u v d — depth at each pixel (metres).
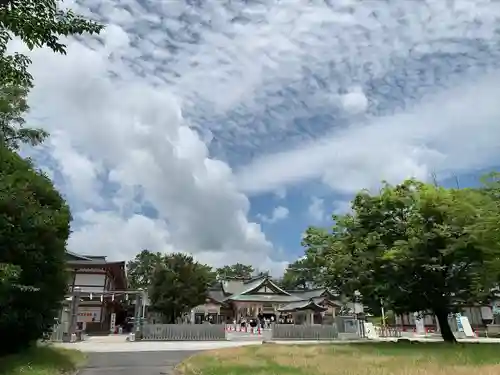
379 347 22.28
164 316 44.06
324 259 32.38
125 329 50.22
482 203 23.52
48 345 21.50
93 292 36.00
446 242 23.97
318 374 12.01
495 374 11.03
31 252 14.39
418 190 26.61
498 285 27.52
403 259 24.20
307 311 53.00
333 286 33.09
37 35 6.40
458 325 41.41
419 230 24.52
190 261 44.31
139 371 14.88
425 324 52.06
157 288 42.25
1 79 7.59
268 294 59.56
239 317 56.97
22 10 6.35
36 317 15.62
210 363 15.23
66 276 17.86
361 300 30.28
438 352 18.97
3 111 13.10
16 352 15.56
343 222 29.39
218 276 81.94
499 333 44.31
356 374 11.74
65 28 6.53
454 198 24.81
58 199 17.03
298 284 79.44
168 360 18.61
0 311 14.06
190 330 35.66
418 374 11.45
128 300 54.72
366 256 26.36
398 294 25.55
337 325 40.66
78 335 33.50
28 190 14.77
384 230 26.58
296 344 26.88
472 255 23.59
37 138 14.78
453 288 24.86
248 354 18.38
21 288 12.93
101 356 20.34
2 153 13.39
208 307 55.66
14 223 13.26
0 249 13.28
